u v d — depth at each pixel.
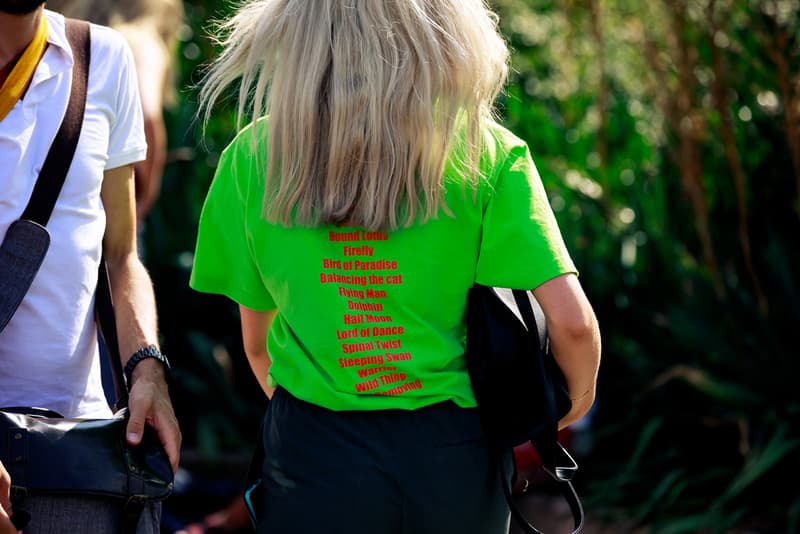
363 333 4.56
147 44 7.34
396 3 4.41
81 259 4.69
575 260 10.86
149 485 4.59
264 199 4.59
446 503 4.55
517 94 12.45
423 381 4.57
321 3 4.46
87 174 4.68
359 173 4.41
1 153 4.47
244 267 4.89
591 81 12.83
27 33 4.50
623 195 11.68
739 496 9.38
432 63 4.38
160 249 11.27
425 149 4.38
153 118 7.10
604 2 11.51
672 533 9.06
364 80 4.36
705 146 10.80
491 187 4.52
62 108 4.62
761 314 9.81
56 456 4.44
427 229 4.52
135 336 4.92
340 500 4.54
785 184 10.49
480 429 4.65
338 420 4.59
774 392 9.53
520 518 4.61
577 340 4.50
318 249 4.56
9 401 4.66
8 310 4.47
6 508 4.20
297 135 4.44
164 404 4.80
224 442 10.84
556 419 4.58
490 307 4.66
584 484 9.99
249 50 4.68
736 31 10.38
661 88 10.64
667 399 10.14
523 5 14.70
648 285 10.75
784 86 9.70
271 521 4.75
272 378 4.94
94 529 4.51
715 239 10.74
